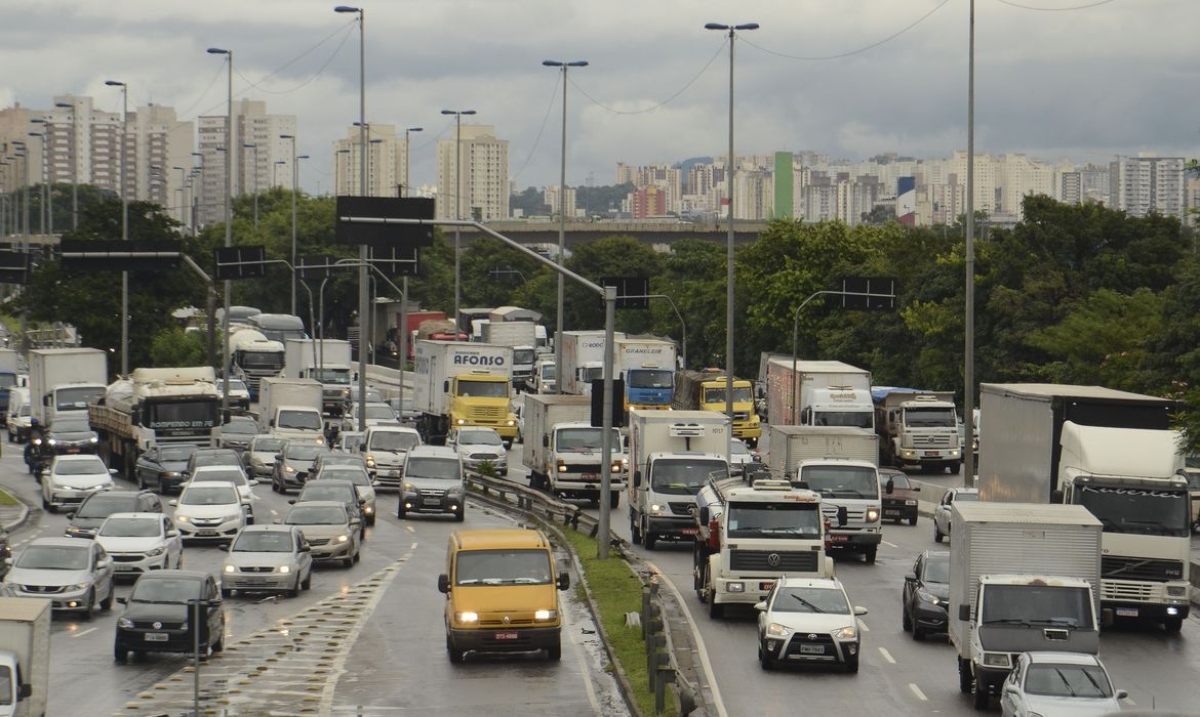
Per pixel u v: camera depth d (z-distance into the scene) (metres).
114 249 111.25
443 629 71.56
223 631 66.31
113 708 53.75
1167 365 110.50
